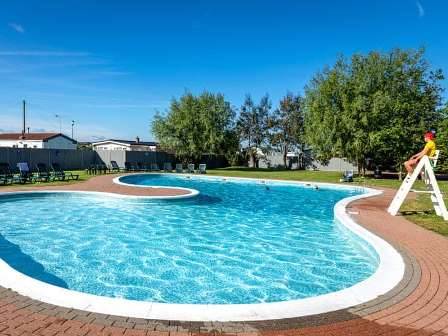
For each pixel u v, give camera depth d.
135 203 14.66
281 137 49.19
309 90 29.53
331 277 7.11
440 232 9.01
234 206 15.77
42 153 31.08
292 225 11.95
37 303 4.34
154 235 10.21
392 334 3.81
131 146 52.88
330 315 4.22
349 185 22.19
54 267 7.48
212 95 40.56
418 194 17.66
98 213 12.99
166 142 39.97
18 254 8.32
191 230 10.93
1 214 12.66
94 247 8.93
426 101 28.03
